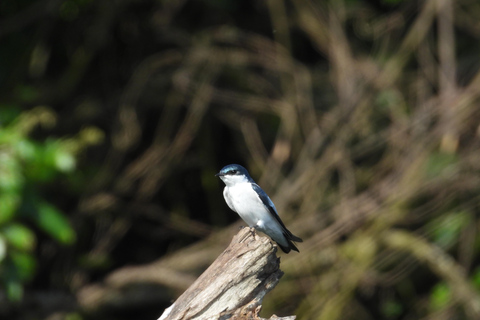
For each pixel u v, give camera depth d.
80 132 13.09
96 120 13.78
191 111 13.31
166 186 14.34
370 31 14.62
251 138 13.48
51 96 13.59
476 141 11.42
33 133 13.02
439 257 11.88
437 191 11.48
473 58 13.94
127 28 14.44
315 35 13.71
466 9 14.13
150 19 14.30
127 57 14.62
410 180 11.50
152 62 13.70
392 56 13.70
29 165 10.27
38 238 13.32
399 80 13.30
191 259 12.29
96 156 13.45
